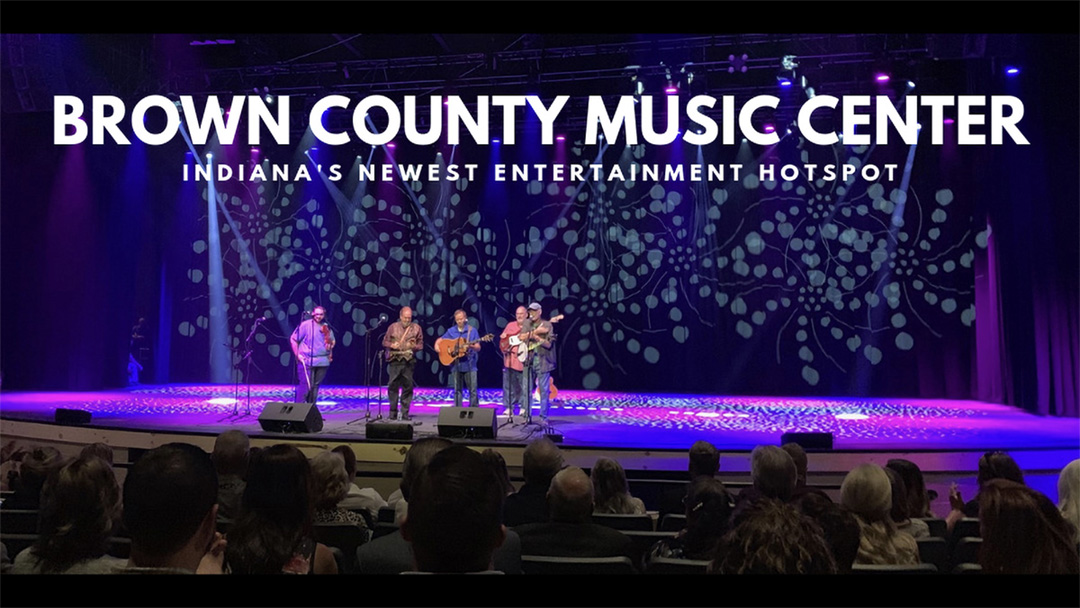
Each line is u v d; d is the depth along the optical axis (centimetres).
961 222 1223
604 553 283
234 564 209
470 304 1380
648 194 1325
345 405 1105
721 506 294
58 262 1350
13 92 1120
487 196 1373
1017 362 1091
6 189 1341
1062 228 973
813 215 1267
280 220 1422
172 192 1450
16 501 363
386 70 1148
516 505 365
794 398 1252
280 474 216
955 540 336
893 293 1244
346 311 1411
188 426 805
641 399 1222
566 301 1348
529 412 852
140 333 1445
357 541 322
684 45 1038
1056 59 949
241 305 1437
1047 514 227
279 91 1167
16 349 1352
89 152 1342
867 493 274
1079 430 845
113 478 219
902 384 1240
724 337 1298
